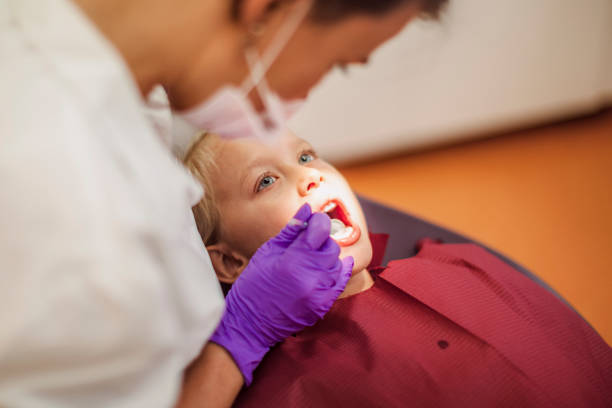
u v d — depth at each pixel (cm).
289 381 88
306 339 95
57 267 49
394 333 91
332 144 251
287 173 102
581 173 228
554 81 240
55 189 49
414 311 95
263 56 58
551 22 220
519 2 213
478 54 225
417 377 85
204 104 61
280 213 100
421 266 102
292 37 57
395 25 58
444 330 91
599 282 179
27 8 54
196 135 116
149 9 54
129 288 49
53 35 53
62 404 53
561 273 185
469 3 210
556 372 86
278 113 64
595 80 243
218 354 83
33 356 50
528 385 83
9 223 49
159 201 54
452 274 101
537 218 210
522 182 230
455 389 83
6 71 52
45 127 50
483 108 245
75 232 49
